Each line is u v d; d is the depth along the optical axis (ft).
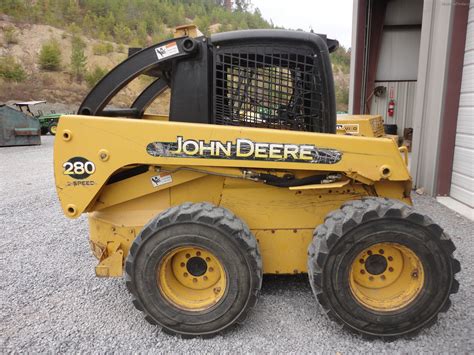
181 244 8.27
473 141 16.94
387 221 8.00
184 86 9.24
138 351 8.27
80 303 10.31
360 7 30.48
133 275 8.43
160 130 8.63
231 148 8.61
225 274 8.40
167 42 9.11
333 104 9.25
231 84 9.29
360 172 8.66
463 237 14.07
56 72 113.91
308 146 8.59
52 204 20.68
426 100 20.02
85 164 8.82
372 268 8.63
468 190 17.33
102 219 9.66
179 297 8.75
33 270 12.37
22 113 49.65
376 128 21.84
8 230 16.34
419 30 31.73
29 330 9.11
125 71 9.48
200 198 9.53
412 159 21.01
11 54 116.16
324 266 8.14
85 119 8.72
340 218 8.30
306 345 8.30
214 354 8.11
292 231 9.51
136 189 9.52
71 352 8.29
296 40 9.02
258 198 9.40
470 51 17.19
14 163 35.40
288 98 9.33
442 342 8.29
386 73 32.83
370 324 8.27
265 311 9.50
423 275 8.18
